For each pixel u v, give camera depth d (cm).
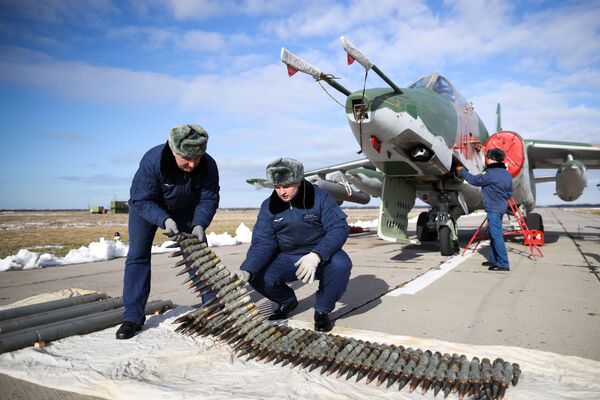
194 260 309
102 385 233
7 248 1241
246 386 232
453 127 754
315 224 340
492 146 928
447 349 286
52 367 259
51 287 570
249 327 289
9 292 542
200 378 244
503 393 210
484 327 348
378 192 1255
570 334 326
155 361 271
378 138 664
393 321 369
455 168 780
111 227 3025
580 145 1052
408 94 666
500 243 634
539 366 253
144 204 322
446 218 830
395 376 232
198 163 329
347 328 340
